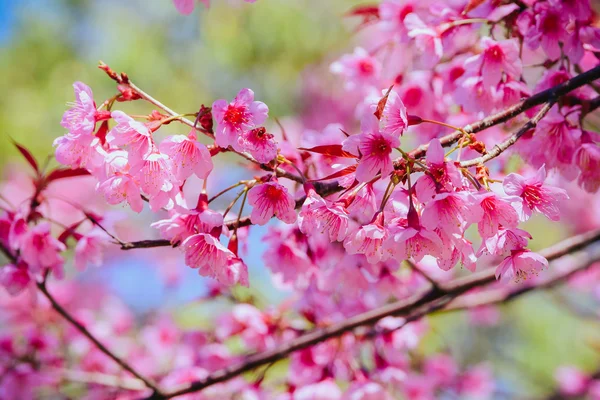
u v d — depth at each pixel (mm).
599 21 1341
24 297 1601
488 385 1853
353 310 1485
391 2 1394
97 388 1531
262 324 1454
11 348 1513
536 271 1217
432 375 1805
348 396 1402
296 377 1429
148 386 1405
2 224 1369
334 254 1375
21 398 1480
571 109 1301
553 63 1339
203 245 1224
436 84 1403
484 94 1317
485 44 1309
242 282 1228
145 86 2346
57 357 1528
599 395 2230
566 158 1289
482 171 1197
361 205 1227
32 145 2279
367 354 1470
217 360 1483
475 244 1890
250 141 1213
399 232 1187
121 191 1211
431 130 1404
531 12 1317
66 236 1349
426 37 1331
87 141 1216
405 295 1491
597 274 2154
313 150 1216
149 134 1201
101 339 1668
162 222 1229
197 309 1995
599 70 1265
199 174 1206
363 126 1193
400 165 1201
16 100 2334
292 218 1224
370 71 1432
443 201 1184
